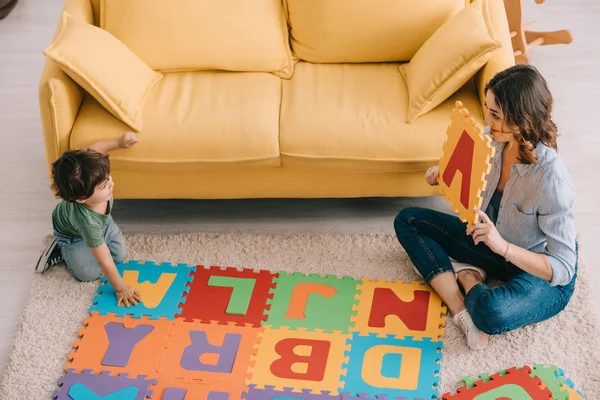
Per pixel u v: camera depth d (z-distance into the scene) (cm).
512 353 244
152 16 281
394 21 281
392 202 298
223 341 250
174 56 282
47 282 270
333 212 295
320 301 261
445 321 254
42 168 314
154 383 240
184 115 265
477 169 224
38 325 256
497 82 217
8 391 239
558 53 357
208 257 277
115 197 279
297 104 270
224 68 285
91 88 260
